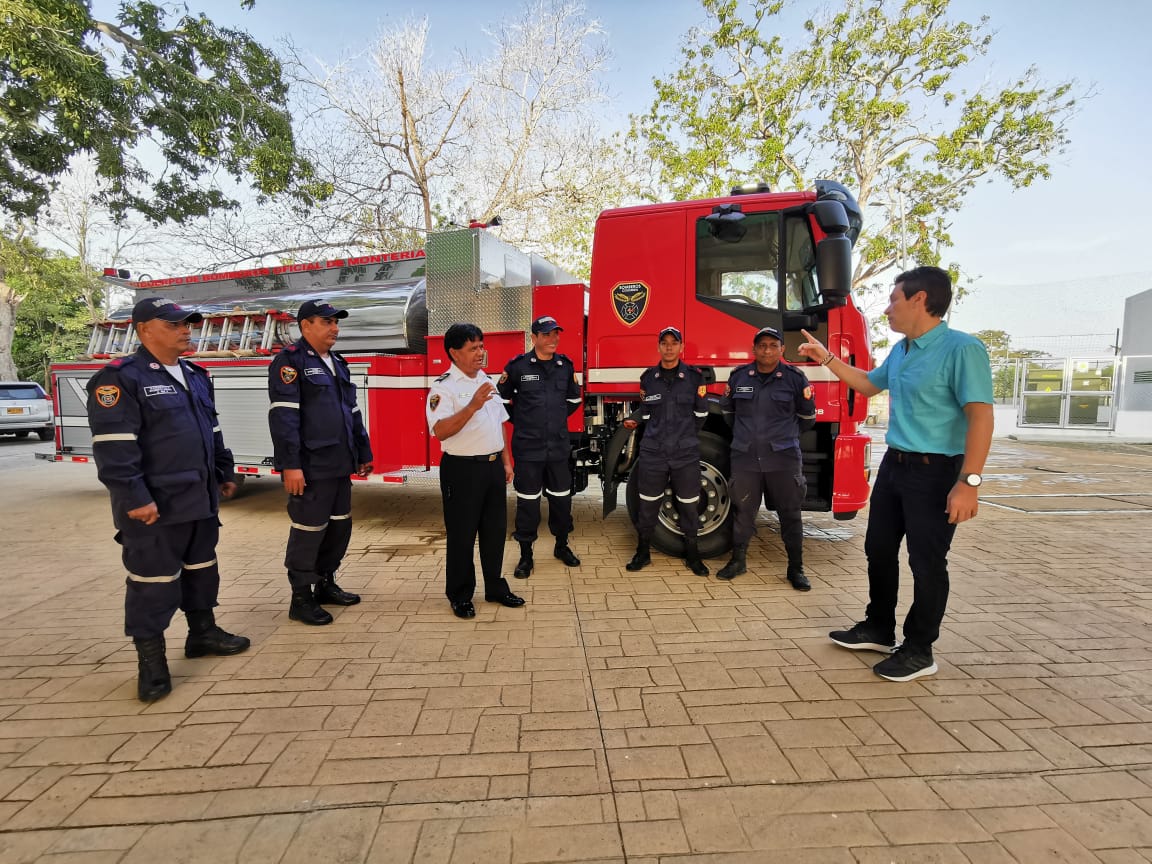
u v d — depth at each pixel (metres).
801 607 3.77
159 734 2.42
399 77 13.89
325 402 3.52
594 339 4.83
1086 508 6.83
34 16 6.60
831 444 4.47
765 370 4.07
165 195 10.63
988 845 1.81
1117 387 15.77
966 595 3.98
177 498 2.77
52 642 3.33
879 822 1.91
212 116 9.19
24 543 5.51
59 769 2.19
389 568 4.64
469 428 3.54
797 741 2.34
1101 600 3.89
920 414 2.74
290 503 3.51
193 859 1.78
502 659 3.07
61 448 7.47
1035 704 2.61
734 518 4.46
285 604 3.88
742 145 16.83
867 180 17.14
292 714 2.56
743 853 1.79
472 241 5.14
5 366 20.03
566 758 2.25
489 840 1.85
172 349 2.86
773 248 4.40
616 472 4.88
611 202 15.51
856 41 16.30
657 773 2.16
